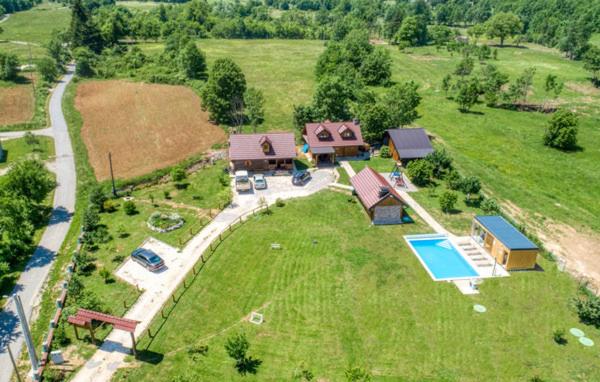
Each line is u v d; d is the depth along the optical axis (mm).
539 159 84625
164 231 59031
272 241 57375
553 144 89812
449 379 37938
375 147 87188
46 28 199625
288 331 42875
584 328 44031
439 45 179250
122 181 72000
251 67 147500
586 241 60062
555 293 48938
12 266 52812
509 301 47531
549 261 54844
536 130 98562
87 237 56938
